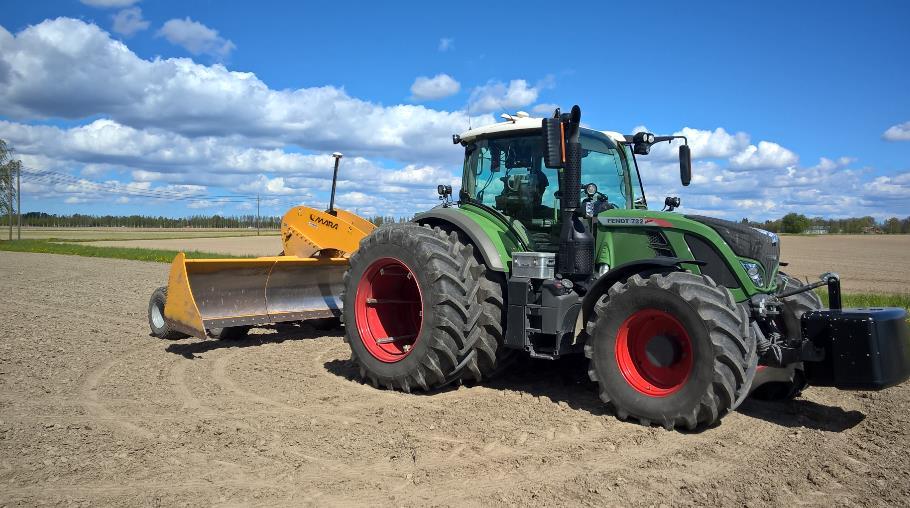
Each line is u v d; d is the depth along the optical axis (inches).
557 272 210.8
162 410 197.9
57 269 791.7
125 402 205.9
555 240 224.5
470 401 209.3
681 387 176.2
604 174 233.1
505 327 219.9
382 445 167.2
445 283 212.2
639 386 185.8
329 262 312.7
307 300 314.3
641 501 133.7
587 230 211.0
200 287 282.7
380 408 200.5
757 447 166.7
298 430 179.0
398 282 247.1
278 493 137.7
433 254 214.4
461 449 163.9
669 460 156.6
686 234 198.4
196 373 245.0
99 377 237.5
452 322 210.8
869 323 165.9
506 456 159.0
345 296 239.8
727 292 176.1
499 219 232.4
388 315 244.1
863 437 175.0
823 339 172.2
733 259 190.2
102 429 178.5
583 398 211.9
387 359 224.4
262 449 163.6
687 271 193.9
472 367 215.8
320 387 227.3
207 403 206.1
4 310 405.7
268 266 297.4
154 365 257.3
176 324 273.1
